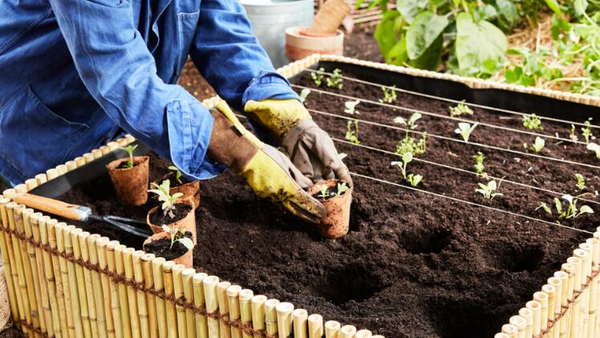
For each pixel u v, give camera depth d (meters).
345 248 2.24
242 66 2.38
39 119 2.41
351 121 2.76
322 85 2.98
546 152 2.57
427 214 2.32
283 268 2.19
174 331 2.11
